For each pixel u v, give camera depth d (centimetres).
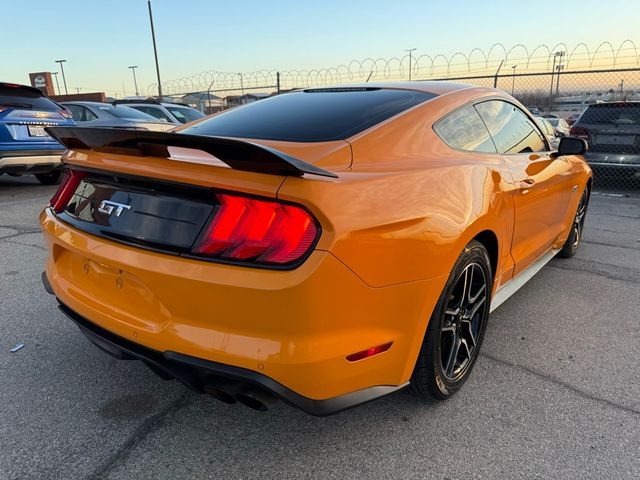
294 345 166
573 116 2175
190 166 175
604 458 200
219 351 170
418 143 231
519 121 332
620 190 892
